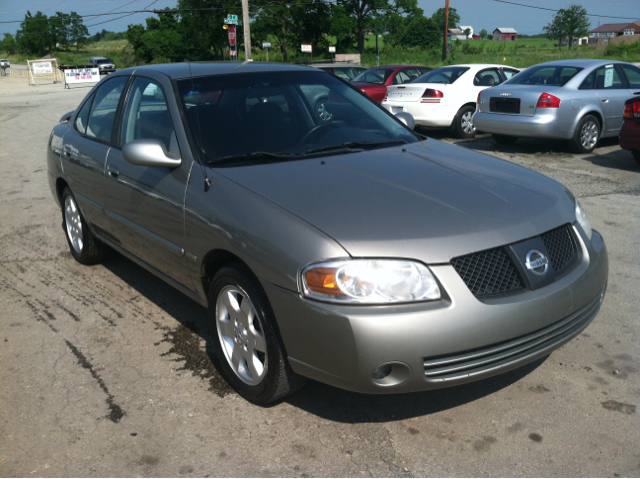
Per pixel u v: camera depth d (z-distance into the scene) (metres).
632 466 2.38
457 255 2.37
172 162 3.12
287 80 3.78
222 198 2.82
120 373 3.21
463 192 2.75
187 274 3.19
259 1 59.09
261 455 2.52
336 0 63.00
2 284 4.58
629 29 129.12
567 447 2.51
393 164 3.08
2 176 8.71
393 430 2.66
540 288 2.51
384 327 2.25
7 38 124.00
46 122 15.58
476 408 2.81
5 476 2.42
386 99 11.61
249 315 2.74
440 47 77.75
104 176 3.92
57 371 3.25
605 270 2.89
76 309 4.07
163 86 3.55
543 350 2.56
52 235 5.84
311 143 3.36
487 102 9.40
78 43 115.56
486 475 2.36
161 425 2.74
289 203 2.62
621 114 9.24
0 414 2.86
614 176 7.43
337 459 2.48
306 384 3.06
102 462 2.50
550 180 3.15
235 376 2.94
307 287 2.37
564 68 9.14
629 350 3.30
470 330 2.32
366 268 2.31
